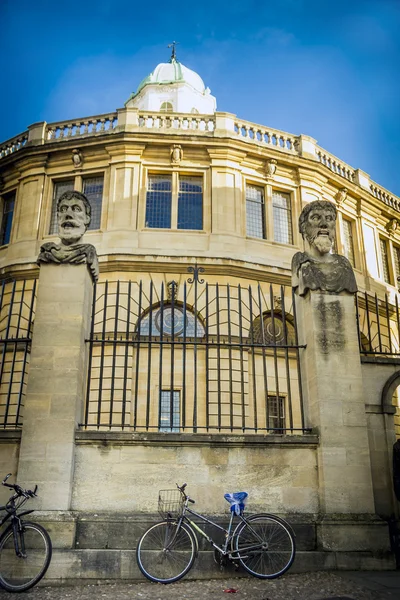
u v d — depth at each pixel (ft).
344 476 26.71
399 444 28.99
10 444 26.35
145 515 24.89
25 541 23.27
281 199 75.25
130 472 25.73
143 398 57.57
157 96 113.50
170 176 71.77
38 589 22.49
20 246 68.74
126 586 22.81
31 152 72.08
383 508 30.09
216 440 26.50
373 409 31.71
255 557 24.20
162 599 20.59
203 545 24.63
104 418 54.90
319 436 27.37
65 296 28.45
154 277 64.34
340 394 28.12
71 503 25.12
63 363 27.09
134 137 69.51
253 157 72.84
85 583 23.32
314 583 22.72
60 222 30.27
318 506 26.63
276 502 26.27
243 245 68.23
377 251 82.43
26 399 26.37
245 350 61.57
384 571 25.04
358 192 80.53
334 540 25.44
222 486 26.03
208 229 68.59
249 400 59.47
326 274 30.48
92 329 28.58
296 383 63.52
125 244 65.72
